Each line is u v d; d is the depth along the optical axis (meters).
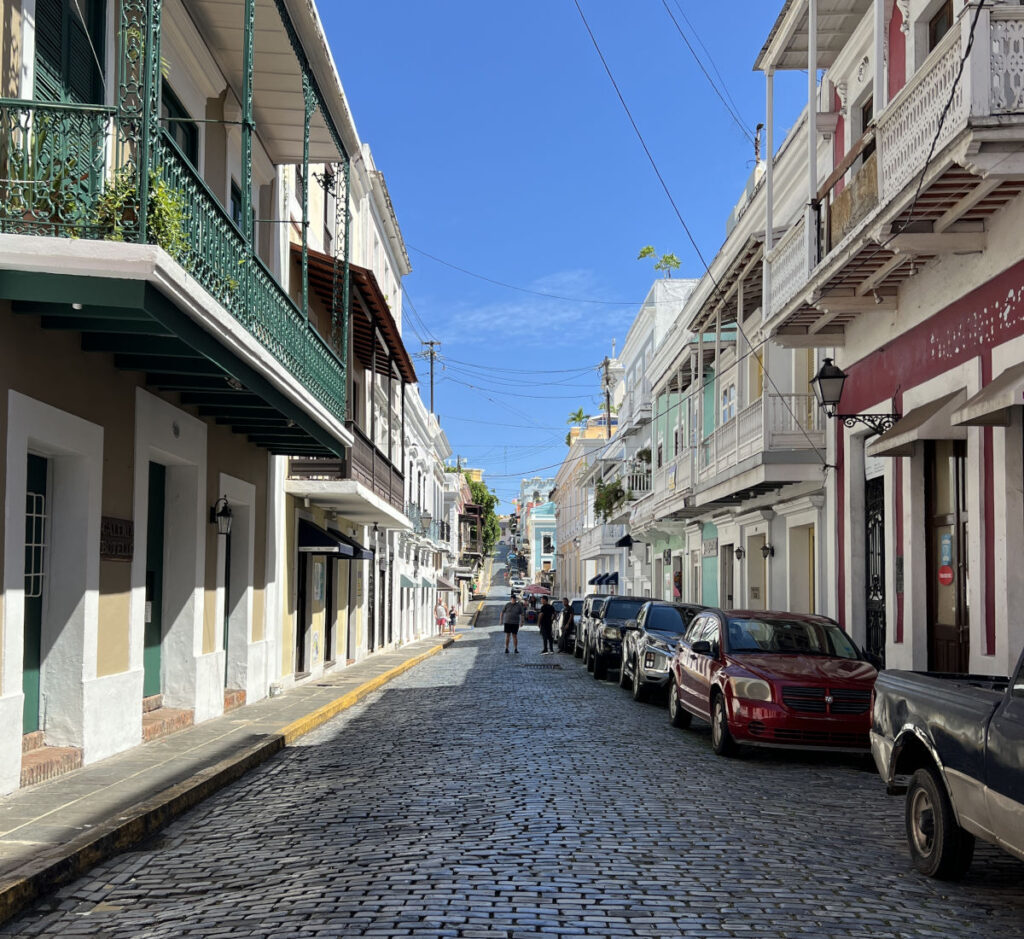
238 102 14.36
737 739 10.72
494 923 4.97
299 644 20.69
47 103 7.49
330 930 4.88
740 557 23.17
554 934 4.83
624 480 41.69
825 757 11.27
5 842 6.61
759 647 12.06
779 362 20.23
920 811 6.24
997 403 9.11
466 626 63.84
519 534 149.12
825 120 16.80
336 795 8.76
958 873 5.94
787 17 15.34
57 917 5.51
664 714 15.23
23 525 8.20
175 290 7.91
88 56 9.61
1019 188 10.02
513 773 9.50
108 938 5.11
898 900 5.60
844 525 16.03
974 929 5.12
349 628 26.55
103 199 7.61
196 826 7.80
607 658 21.55
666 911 5.23
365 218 28.39
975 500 11.32
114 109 7.61
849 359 15.83
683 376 28.39
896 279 13.38
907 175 10.68
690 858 6.34
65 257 7.32
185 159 8.40
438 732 12.88
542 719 14.11
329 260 17.09
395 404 32.78
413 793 8.63
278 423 13.72
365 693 18.80
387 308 18.84
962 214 10.88
